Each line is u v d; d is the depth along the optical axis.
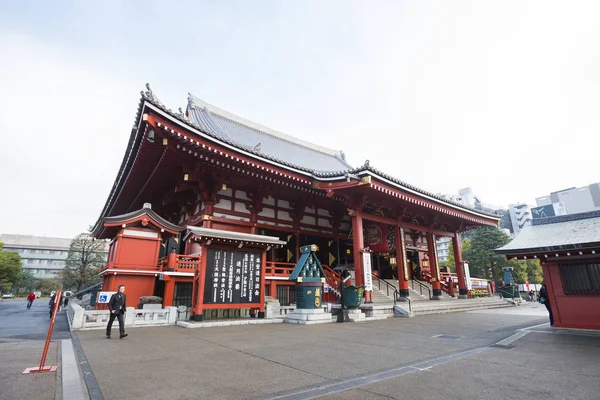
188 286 16.52
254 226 19.39
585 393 4.55
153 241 16.98
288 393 4.64
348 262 24.20
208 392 4.71
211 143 14.77
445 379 5.26
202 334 10.35
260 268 14.62
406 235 28.14
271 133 32.88
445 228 26.67
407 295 20.03
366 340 9.13
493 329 11.20
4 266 60.47
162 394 4.64
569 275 10.63
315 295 14.24
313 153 34.84
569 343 8.25
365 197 18.55
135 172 18.86
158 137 14.23
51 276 93.50
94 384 5.10
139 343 8.75
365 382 5.12
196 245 18.86
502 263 48.03
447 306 19.52
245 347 8.10
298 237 21.53
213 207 18.16
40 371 5.88
